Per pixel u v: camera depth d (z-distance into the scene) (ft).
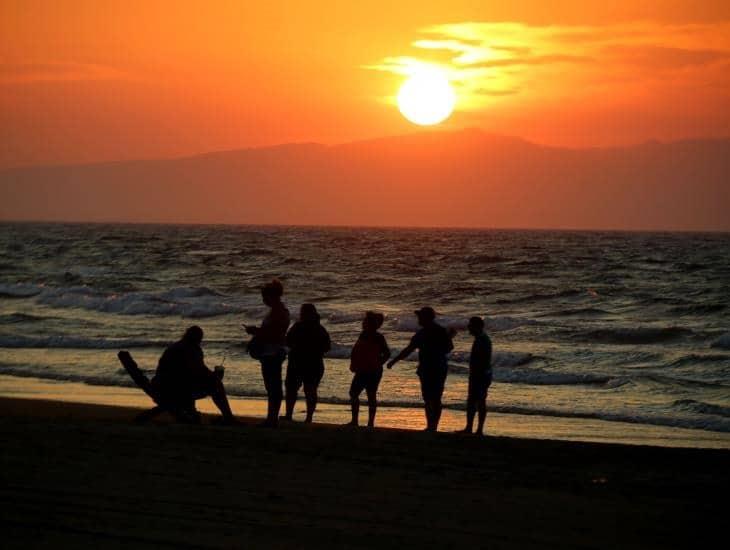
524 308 308.19
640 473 66.03
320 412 115.96
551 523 50.14
